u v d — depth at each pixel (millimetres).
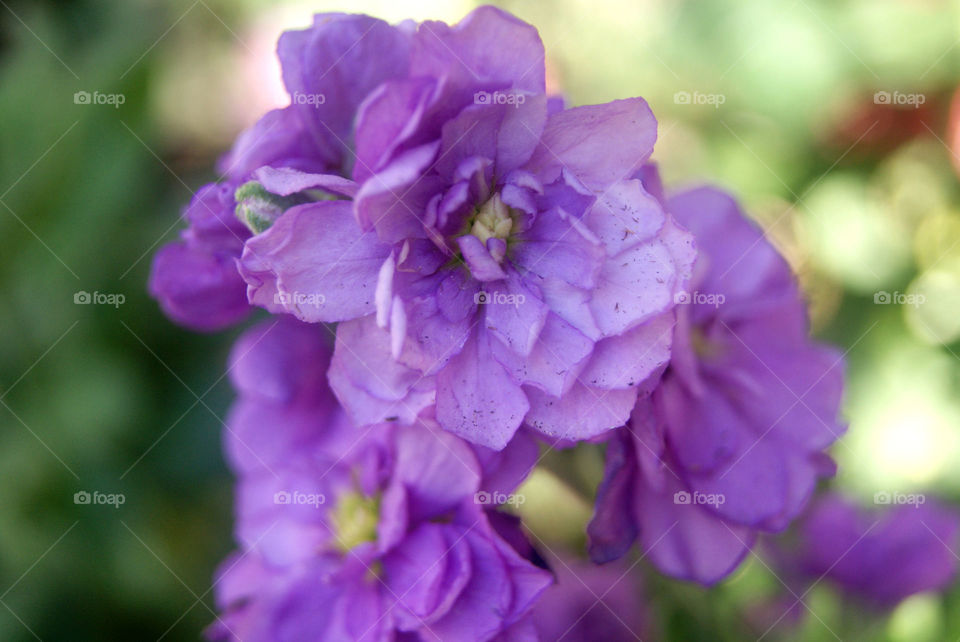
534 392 182
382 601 193
